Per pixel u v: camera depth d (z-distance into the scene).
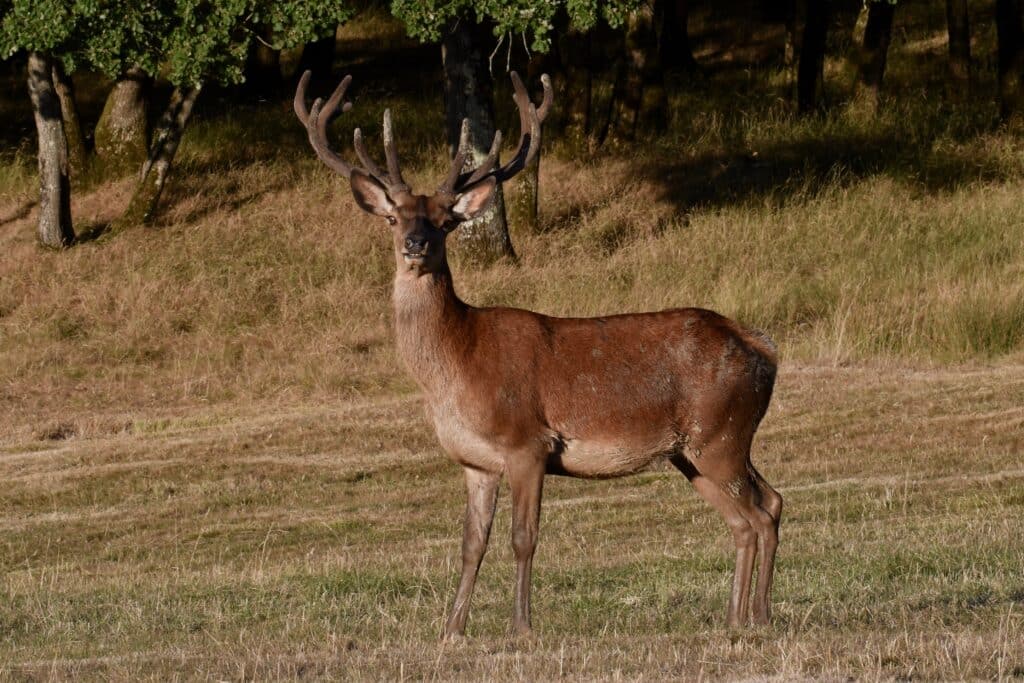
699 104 103.62
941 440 50.78
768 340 28.28
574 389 26.98
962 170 89.00
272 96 107.44
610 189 88.81
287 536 44.25
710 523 41.75
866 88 98.00
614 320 27.77
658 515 43.47
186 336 72.44
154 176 83.44
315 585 35.16
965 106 99.44
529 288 76.00
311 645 27.22
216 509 48.50
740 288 73.19
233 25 62.81
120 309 74.38
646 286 75.06
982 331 65.50
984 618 25.44
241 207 86.25
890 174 88.62
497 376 26.72
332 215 85.25
